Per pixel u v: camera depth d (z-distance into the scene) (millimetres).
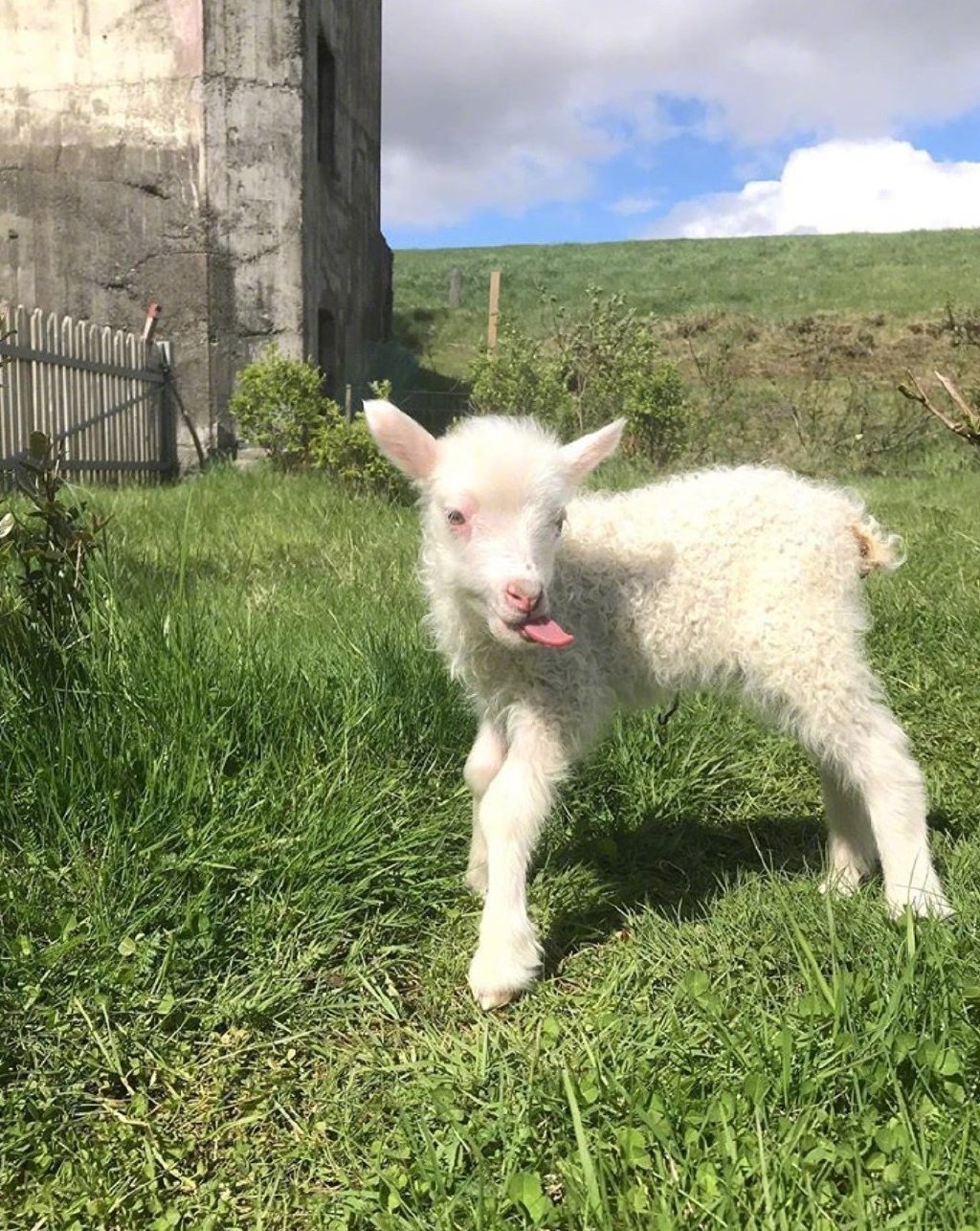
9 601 902
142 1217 556
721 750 1074
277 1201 564
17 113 3320
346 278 4270
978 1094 566
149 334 3223
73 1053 645
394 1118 613
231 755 874
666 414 3561
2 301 3395
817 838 967
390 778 913
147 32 3217
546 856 916
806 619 790
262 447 3166
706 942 751
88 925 716
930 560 1749
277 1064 655
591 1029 671
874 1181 523
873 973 647
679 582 786
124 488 2666
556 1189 554
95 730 830
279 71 3256
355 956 753
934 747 1117
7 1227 542
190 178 3275
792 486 838
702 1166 519
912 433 4051
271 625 1116
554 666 748
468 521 716
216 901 760
